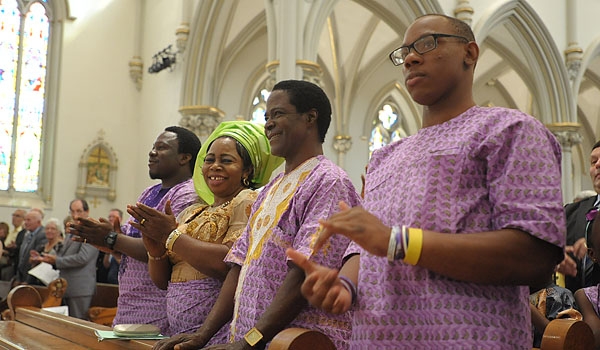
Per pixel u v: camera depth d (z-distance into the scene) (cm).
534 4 1402
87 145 1470
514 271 161
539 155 170
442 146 183
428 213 175
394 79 1864
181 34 1339
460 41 190
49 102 1462
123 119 1513
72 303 739
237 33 1465
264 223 251
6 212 1381
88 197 1455
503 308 172
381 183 199
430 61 189
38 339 328
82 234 361
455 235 162
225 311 264
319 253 223
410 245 160
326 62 1747
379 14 1355
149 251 312
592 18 1495
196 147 404
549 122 1416
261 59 1606
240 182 321
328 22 1641
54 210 1420
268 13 1030
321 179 241
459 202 175
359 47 1730
